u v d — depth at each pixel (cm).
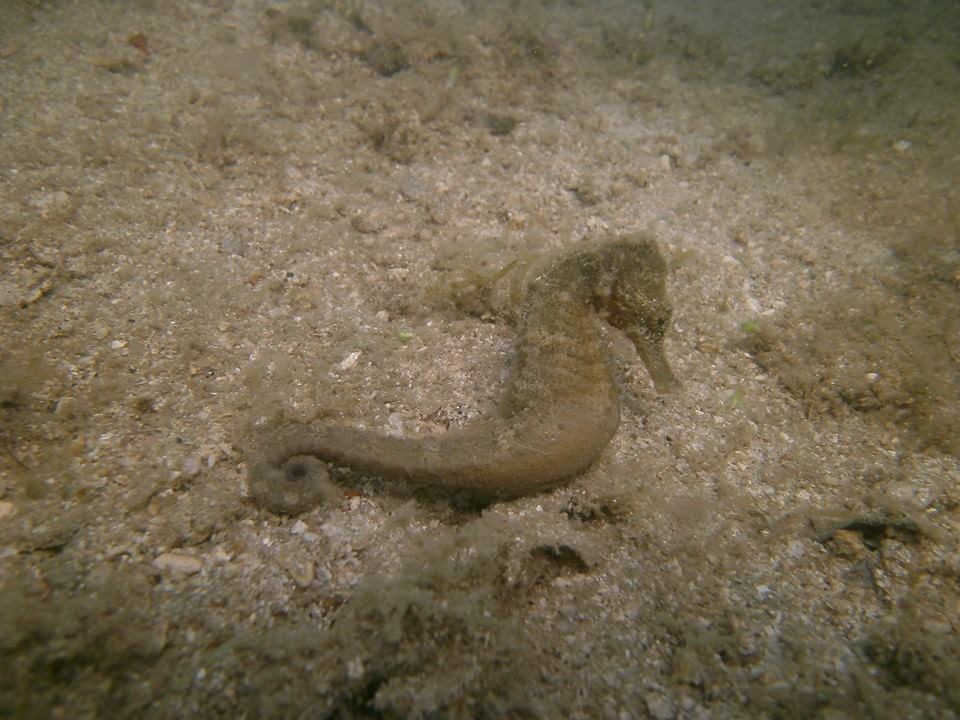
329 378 14
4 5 21
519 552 12
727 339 16
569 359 13
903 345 16
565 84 26
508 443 12
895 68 28
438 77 24
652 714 11
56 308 14
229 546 12
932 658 11
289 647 11
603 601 12
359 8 26
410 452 12
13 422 12
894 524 13
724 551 12
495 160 21
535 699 11
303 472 12
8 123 18
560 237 18
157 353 14
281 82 22
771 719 11
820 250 19
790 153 23
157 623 11
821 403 15
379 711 10
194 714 10
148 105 19
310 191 19
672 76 28
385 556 12
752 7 39
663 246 19
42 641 10
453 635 11
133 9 23
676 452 14
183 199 17
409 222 18
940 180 21
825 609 12
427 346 15
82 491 12
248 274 16
